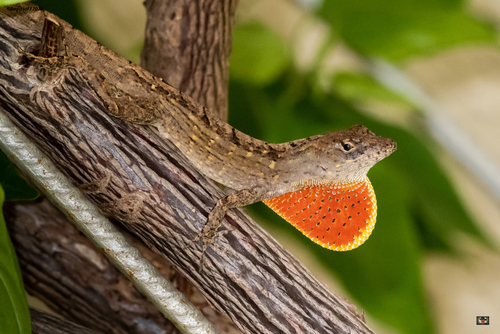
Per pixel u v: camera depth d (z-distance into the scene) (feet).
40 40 1.55
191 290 1.64
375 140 1.62
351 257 1.66
